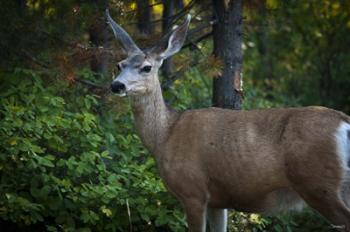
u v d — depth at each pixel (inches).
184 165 460.8
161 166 472.1
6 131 478.3
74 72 537.0
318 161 419.5
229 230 525.0
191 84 708.0
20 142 472.1
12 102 506.0
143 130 481.1
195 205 462.0
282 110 440.8
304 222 565.0
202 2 601.6
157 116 476.4
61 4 559.2
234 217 530.0
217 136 452.1
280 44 941.2
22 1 561.0
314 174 421.4
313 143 420.5
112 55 542.9
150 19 678.5
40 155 506.0
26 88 522.9
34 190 477.1
